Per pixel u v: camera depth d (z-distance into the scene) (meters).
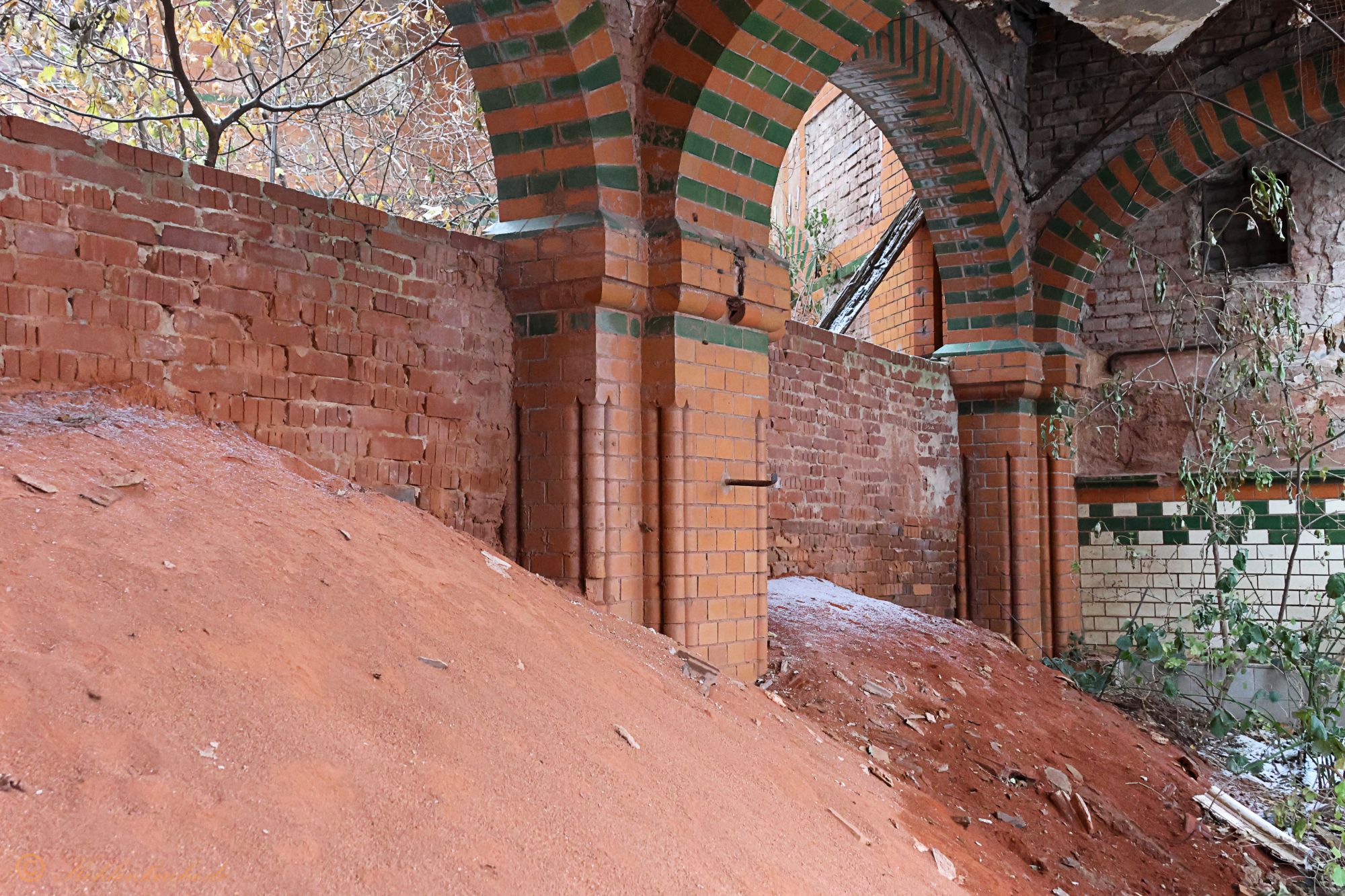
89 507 3.01
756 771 3.96
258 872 1.94
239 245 4.35
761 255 6.11
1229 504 10.36
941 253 10.25
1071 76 10.27
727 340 6.00
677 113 5.63
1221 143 9.56
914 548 9.72
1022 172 10.26
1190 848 6.11
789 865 3.20
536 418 5.60
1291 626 10.00
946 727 6.26
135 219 3.99
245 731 2.34
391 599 3.40
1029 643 10.15
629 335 5.65
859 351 9.04
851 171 13.44
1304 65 9.15
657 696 4.11
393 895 2.05
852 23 5.79
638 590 5.63
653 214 5.71
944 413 10.24
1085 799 6.04
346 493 4.32
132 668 2.37
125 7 7.86
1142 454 10.91
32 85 7.85
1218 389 10.23
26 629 2.36
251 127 8.93
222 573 2.99
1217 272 10.66
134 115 7.92
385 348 4.96
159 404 4.04
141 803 1.97
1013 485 10.16
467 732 2.84
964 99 9.12
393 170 10.12
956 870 4.34
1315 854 6.45
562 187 5.62
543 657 3.70
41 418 3.51
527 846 2.45
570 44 5.26
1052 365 10.30
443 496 5.24
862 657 6.84
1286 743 8.17
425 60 10.20
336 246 4.75
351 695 2.71
